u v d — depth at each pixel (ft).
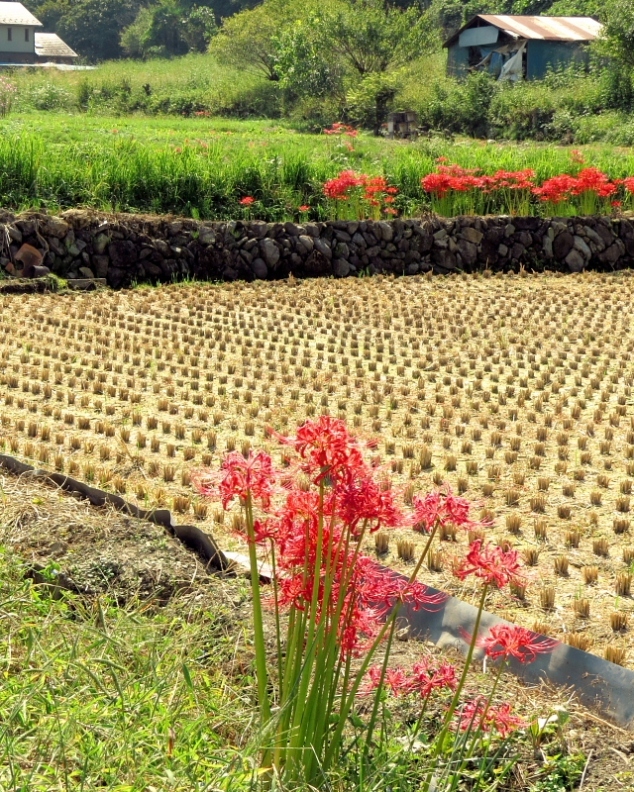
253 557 11.13
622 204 56.85
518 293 45.29
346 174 50.26
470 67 127.34
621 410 28.32
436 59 134.10
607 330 38.34
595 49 112.57
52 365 31.40
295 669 11.05
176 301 41.32
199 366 32.19
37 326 35.53
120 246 44.70
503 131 97.35
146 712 11.41
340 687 13.51
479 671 14.79
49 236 43.55
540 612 17.24
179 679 12.58
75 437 24.06
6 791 9.73
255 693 13.05
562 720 13.43
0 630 13.08
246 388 29.91
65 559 16.39
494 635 11.75
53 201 47.09
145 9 276.41
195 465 23.35
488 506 21.81
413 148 65.67
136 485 21.18
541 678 14.64
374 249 49.26
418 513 11.31
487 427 27.20
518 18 128.77
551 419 27.45
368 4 122.72
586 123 94.38
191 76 125.29
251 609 15.34
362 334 37.09
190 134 76.95
